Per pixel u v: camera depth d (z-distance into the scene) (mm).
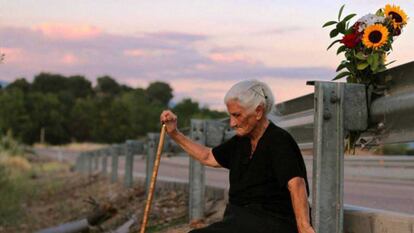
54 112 95375
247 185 4625
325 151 4996
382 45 4988
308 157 14203
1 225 13680
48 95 99812
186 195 10617
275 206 4555
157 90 95875
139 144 14633
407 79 4660
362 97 5043
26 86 122938
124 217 10156
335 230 5004
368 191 12062
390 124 4801
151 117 87375
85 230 9586
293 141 4598
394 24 5059
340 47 5203
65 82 133750
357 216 5207
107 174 20797
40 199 18781
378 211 5234
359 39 5074
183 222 8875
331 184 5008
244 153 4715
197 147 5242
